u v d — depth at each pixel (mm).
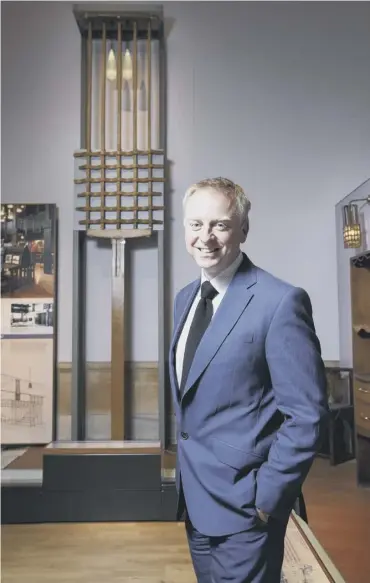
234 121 4613
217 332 1230
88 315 4539
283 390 1174
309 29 4641
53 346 4402
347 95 4602
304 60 4633
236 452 1195
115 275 4355
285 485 1133
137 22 4484
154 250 4578
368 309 3584
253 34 4656
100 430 4457
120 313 4336
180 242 4551
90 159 4379
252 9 4672
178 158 4590
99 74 4629
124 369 4449
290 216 4559
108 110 4621
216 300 1323
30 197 4590
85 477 3156
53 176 4605
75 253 4371
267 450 1207
